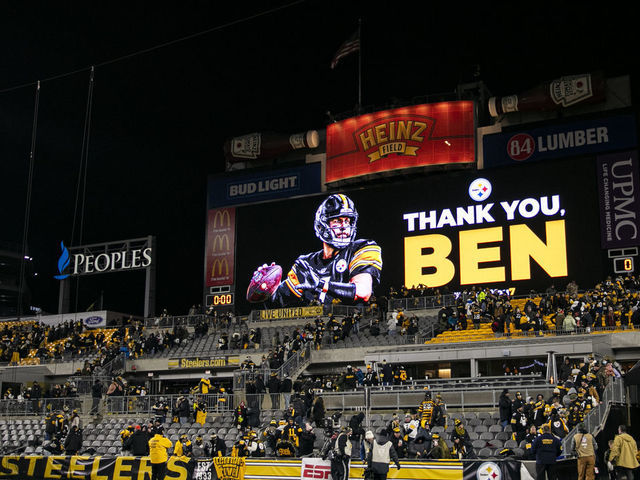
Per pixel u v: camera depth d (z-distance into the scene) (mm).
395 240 48531
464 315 40969
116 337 51062
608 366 27234
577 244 43500
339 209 50562
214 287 53438
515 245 45125
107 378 42781
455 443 25266
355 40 52031
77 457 27734
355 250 49500
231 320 50812
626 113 43875
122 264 58375
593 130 44594
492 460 21750
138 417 37969
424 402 28625
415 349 39094
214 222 54562
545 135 45875
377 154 49531
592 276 42750
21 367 48844
